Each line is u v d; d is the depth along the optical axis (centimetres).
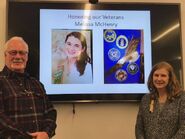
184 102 142
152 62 181
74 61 177
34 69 173
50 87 173
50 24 176
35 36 175
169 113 142
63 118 177
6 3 175
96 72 177
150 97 152
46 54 175
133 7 183
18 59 136
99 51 179
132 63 180
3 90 130
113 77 178
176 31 184
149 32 182
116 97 177
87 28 179
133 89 179
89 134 178
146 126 147
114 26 181
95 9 180
